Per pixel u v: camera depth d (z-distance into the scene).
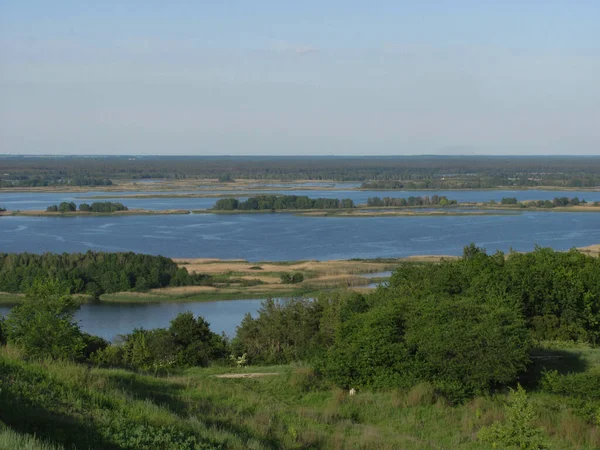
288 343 34.34
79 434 14.10
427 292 33.88
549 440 18.70
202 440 15.35
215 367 30.31
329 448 17.28
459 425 20.81
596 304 35.06
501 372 22.55
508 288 34.41
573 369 26.73
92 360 29.48
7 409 14.53
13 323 26.27
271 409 20.86
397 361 24.05
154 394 20.36
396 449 17.86
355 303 35.16
